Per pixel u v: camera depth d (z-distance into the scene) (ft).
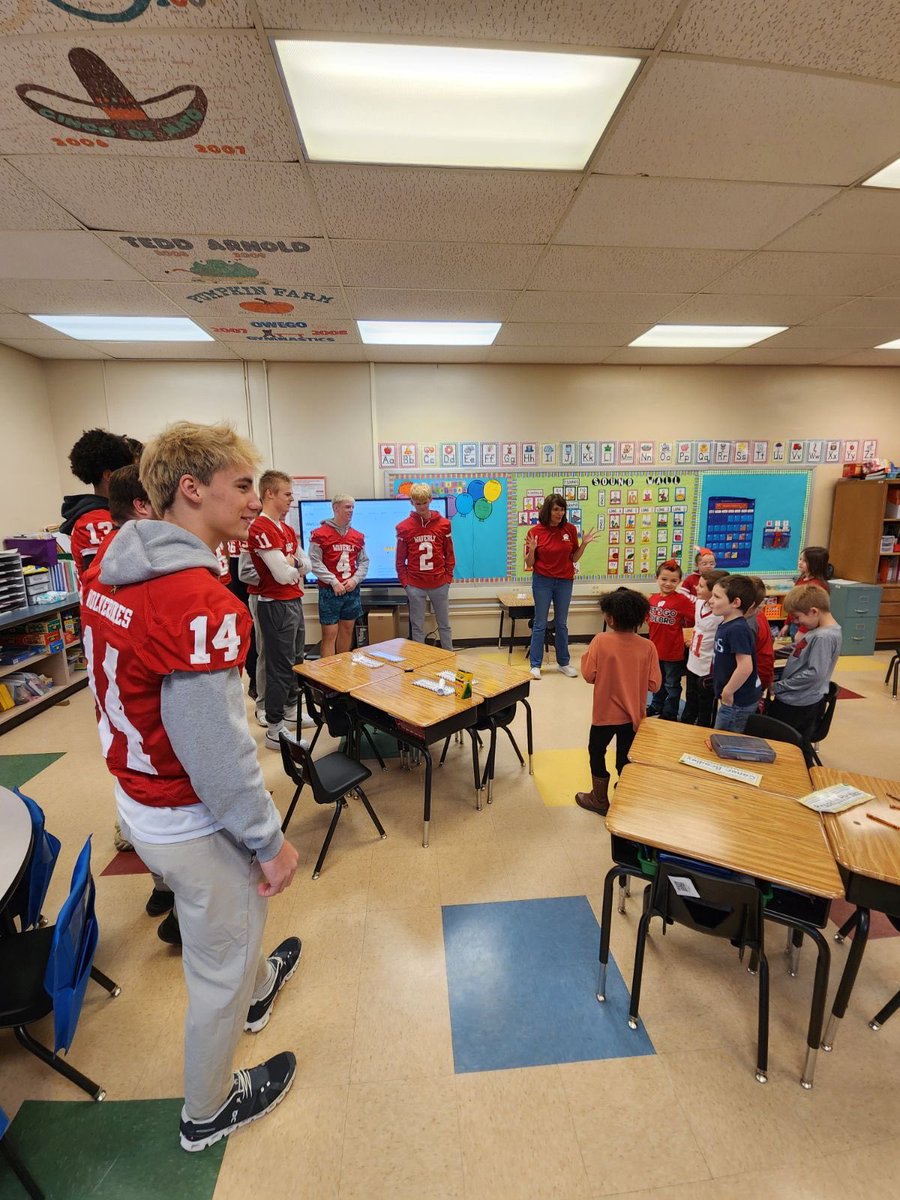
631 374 15.99
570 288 9.80
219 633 2.87
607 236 7.81
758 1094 4.21
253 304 10.38
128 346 13.12
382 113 5.21
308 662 9.67
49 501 14.30
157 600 2.84
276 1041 4.66
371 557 15.83
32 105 4.93
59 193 6.45
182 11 4.02
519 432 15.98
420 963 5.44
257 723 11.50
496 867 6.86
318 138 5.55
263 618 9.88
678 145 5.77
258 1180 3.70
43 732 11.18
